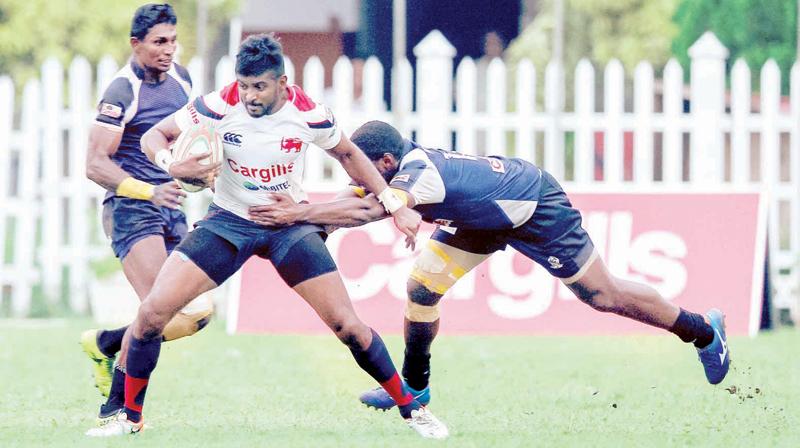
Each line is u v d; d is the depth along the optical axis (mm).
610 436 23141
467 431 23844
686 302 42250
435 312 25422
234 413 26312
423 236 42500
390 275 42312
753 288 42344
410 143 23391
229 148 21547
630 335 41938
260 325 42406
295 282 22141
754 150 53000
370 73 46531
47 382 31406
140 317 22125
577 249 24500
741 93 46781
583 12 67938
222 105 21406
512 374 32656
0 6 68875
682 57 64375
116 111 24672
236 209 22109
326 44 61812
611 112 46625
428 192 22797
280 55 20938
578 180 46812
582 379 31688
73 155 47312
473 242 24812
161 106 25375
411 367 25609
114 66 47156
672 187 43156
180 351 37562
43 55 69188
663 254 42531
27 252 47750
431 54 46500
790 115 47000
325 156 46562
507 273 42375
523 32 68125
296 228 22156
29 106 47344
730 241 42562
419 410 22875
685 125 46688
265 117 21344
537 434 23375
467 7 62812
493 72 46688
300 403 27750
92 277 46875
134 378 22812
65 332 42750
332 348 38406
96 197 47688
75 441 22422
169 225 25719
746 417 25594
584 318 42156
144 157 25500
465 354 36969
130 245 25031
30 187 47625
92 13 69688
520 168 24203
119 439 22500
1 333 42531
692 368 33844
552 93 47031
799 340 40562
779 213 50344
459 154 23812
